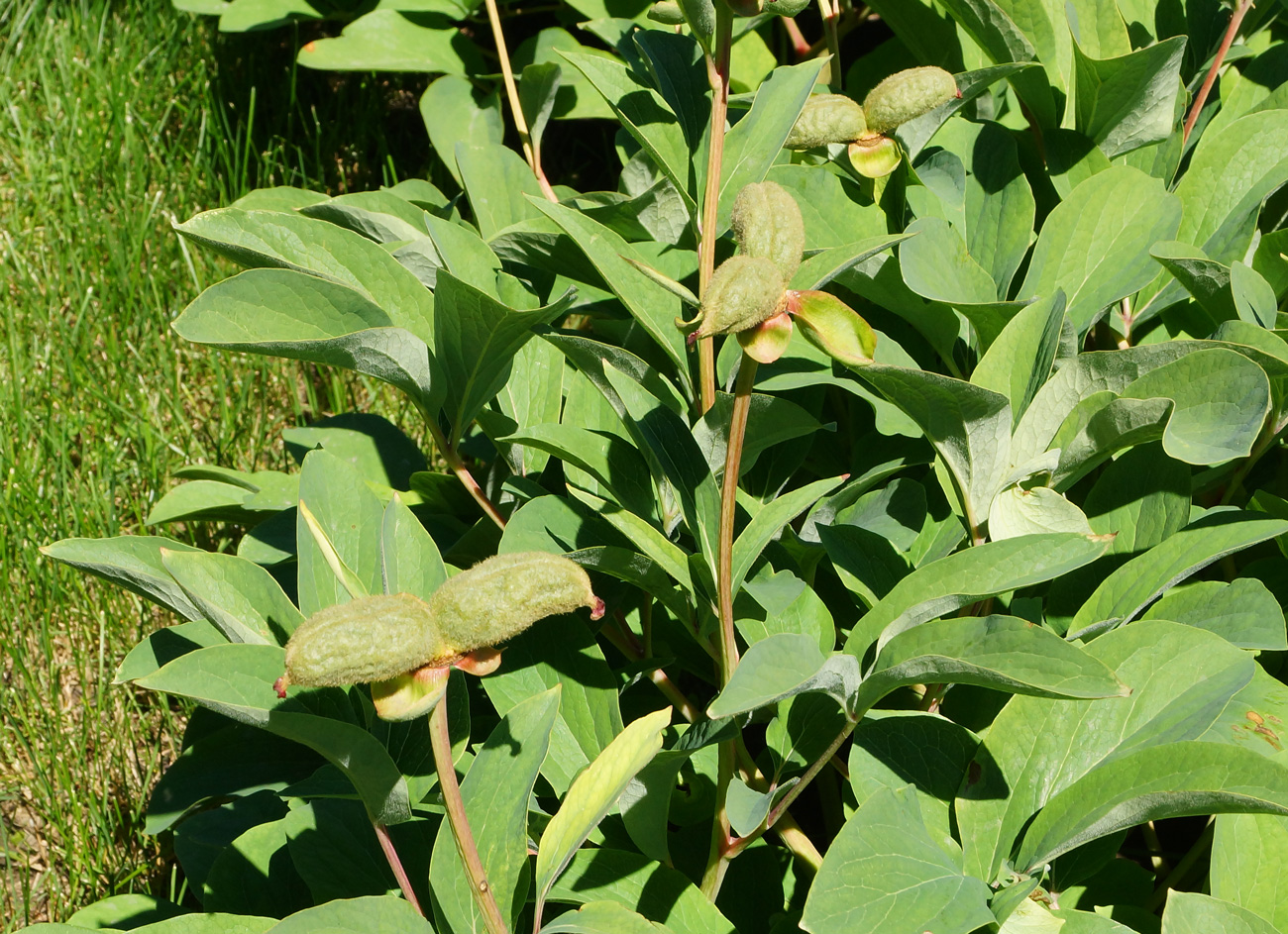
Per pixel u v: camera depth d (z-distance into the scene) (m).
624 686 1.07
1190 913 0.95
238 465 1.75
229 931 0.95
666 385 1.03
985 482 1.01
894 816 0.96
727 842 1.00
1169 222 1.08
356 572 1.01
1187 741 0.93
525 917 1.01
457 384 1.05
